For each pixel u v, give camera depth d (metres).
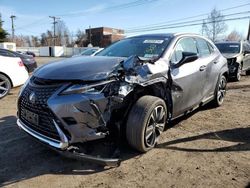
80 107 2.95
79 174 3.16
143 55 4.05
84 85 3.01
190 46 4.75
